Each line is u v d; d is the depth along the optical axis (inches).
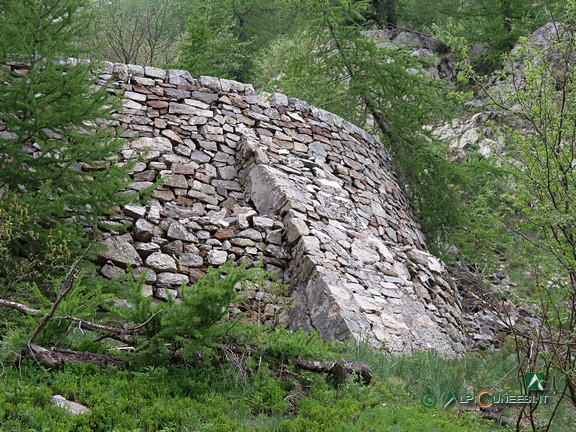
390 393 277.6
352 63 676.7
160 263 400.2
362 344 356.8
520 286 574.9
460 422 260.2
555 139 332.8
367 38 669.9
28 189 338.6
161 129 466.9
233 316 389.1
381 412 241.8
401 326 413.4
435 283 510.3
